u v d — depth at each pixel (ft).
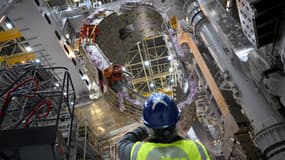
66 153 17.20
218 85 30.14
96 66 40.37
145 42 86.69
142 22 54.13
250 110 21.72
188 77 43.57
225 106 29.32
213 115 40.16
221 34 24.52
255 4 13.16
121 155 8.47
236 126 28.04
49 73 37.17
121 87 39.27
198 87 41.93
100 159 45.03
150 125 8.49
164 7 44.86
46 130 14.16
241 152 28.96
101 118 45.39
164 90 77.56
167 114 8.45
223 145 33.55
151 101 8.84
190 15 30.99
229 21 24.39
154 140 8.53
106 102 41.98
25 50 56.34
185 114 43.27
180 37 37.99
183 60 42.65
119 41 54.65
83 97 44.39
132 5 50.47
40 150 13.51
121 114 42.78
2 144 13.29
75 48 49.08
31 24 38.81
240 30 23.53
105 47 49.85
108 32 50.42
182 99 44.55
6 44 57.88
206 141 46.50
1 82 31.73
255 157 27.04
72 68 44.06
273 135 19.65
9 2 31.04
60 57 43.04
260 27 14.03
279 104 20.03
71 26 53.16
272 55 16.30
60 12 53.06
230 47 24.18
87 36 45.19
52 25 40.86
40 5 38.60
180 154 8.08
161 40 87.30
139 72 97.40
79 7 53.21
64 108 32.35
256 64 19.13
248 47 22.25
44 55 42.83
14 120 26.02
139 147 8.30
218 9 25.50
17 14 36.83
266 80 17.54
